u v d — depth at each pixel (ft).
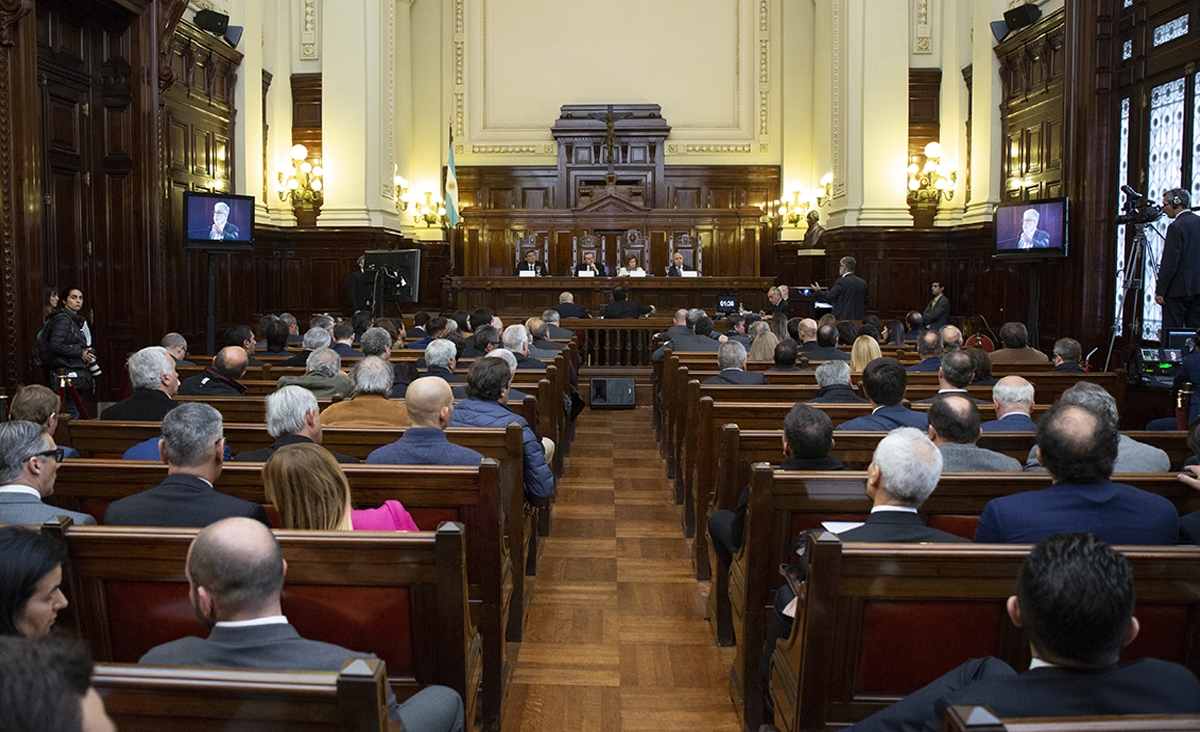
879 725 6.31
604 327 35.63
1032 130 40.06
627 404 34.68
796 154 58.95
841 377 16.02
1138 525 8.41
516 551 13.16
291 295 47.03
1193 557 7.27
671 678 12.14
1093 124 31.96
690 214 54.90
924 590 7.57
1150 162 29.68
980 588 7.55
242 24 42.91
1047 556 5.31
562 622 13.99
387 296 40.68
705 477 15.60
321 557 7.89
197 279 38.50
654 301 45.80
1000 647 7.69
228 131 41.96
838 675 7.78
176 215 36.29
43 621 6.27
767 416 15.37
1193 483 9.96
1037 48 39.24
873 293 47.96
